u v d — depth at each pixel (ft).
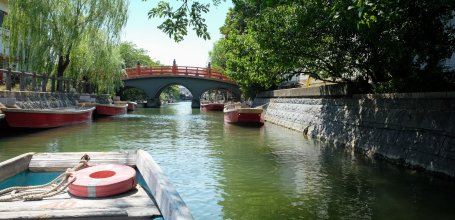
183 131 59.67
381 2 20.43
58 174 22.76
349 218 18.04
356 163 31.24
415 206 19.67
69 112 61.67
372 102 36.45
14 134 50.34
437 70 30.86
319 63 43.68
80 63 83.92
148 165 19.24
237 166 30.25
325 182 24.94
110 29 79.92
